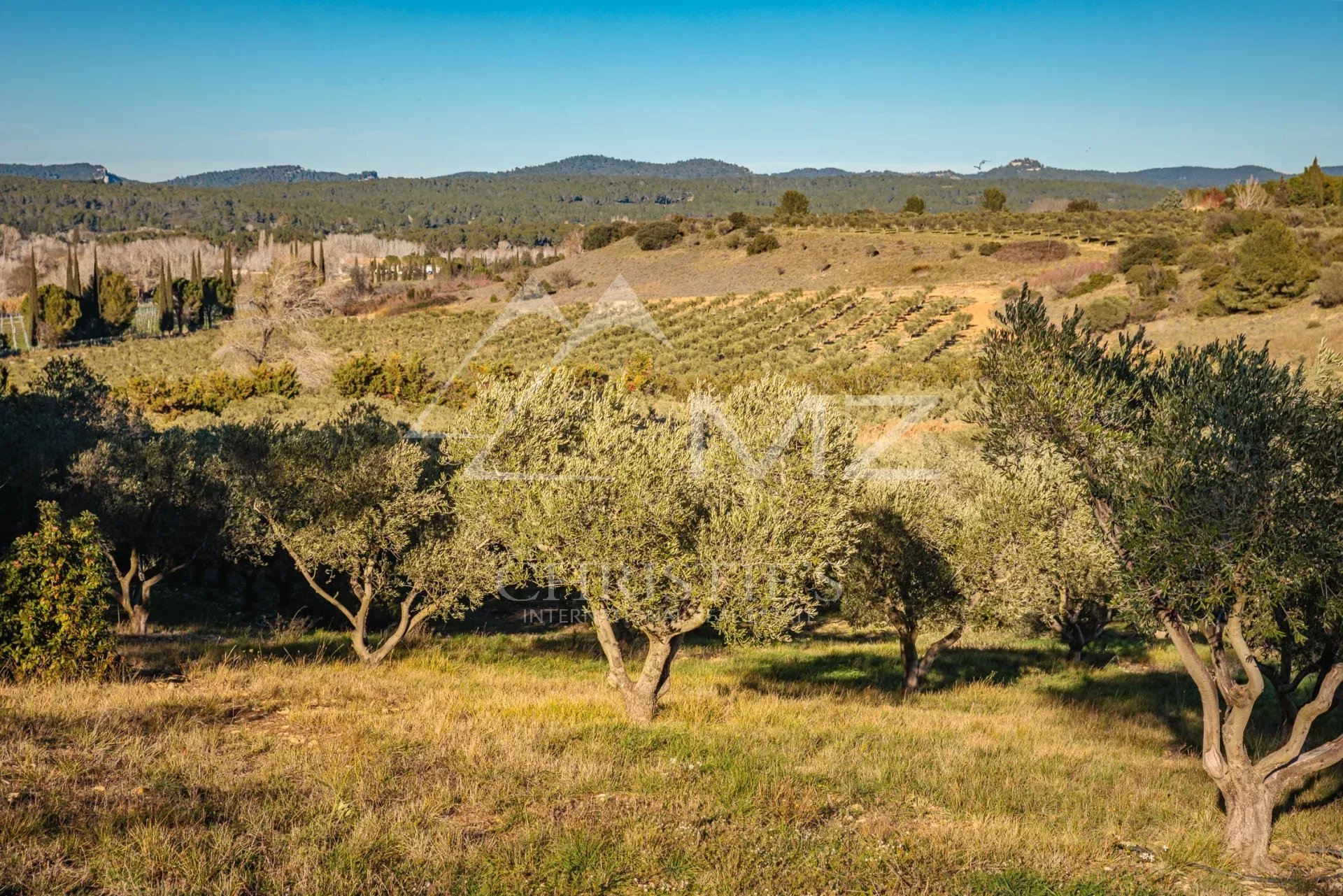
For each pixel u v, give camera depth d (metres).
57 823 7.52
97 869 6.79
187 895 6.50
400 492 17.41
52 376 42.47
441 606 17.69
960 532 17.62
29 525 31.95
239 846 7.29
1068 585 19.44
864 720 14.26
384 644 18.62
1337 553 8.22
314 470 17.25
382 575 18.03
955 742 12.89
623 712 13.71
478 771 9.72
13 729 9.85
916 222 121.94
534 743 10.97
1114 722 15.67
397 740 10.74
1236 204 111.81
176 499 23.34
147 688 12.75
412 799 8.71
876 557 17.98
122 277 120.81
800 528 12.51
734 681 18.50
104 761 9.16
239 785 8.75
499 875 7.20
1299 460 8.38
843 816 9.20
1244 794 8.95
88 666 13.45
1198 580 8.45
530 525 12.62
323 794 8.61
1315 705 8.73
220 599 31.00
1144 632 9.34
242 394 63.34
